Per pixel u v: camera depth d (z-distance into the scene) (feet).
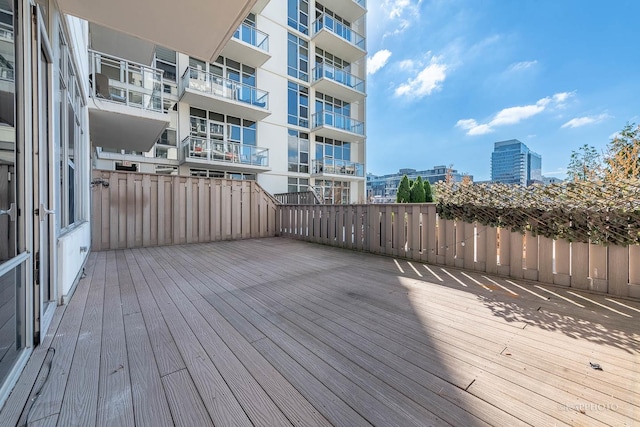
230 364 5.24
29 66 5.46
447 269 12.29
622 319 7.04
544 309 7.76
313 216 21.16
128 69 19.35
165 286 10.24
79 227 11.34
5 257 4.85
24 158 5.35
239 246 19.42
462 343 5.94
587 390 4.39
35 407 4.09
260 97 39.68
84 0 8.83
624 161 17.25
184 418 3.92
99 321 7.16
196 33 10.91
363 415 3.94
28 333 5.38
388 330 6.60
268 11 43.55
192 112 36.76
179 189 20.45
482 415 3.90
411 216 14.19
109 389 4.51
